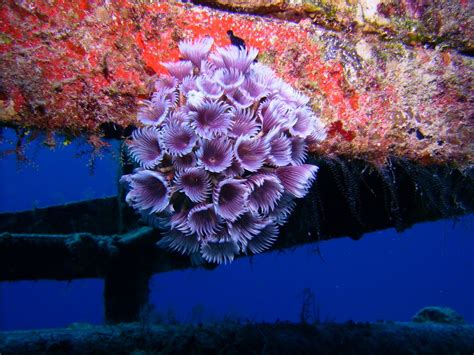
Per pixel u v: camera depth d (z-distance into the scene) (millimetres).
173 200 284
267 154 271
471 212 427
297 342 497
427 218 453
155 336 451
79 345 417
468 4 317
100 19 251
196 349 448
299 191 290
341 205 434
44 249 569
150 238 632
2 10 238
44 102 255
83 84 257
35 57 245
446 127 317
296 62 293
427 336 607
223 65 276
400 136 313
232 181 269
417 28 314
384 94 306
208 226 278
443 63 320
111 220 770
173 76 271
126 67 261
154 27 265
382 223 462
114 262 641
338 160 332
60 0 244
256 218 288
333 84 299
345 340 534
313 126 289
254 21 288
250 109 282
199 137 261
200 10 277
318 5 291
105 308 678
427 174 360
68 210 762
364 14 302
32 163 299
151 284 812
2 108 253
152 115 269
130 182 291
